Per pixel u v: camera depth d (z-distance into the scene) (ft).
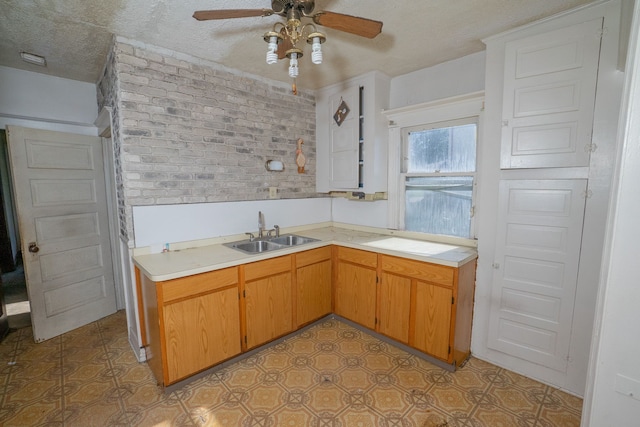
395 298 7.80
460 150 8.28
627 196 2.07
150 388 6.36
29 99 8.53
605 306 2.21
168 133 7.53
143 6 5.55
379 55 7.80
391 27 6.37
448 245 8.23
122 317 9.84
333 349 7.88
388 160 9.63
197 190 8.16
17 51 7.30
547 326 6.36
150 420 5.52
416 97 8.95
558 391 6.25
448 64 8.20
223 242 8.77
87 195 9.38
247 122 9.06
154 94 7.23
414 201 9.39
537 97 6.06
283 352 7.74
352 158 9.59
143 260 6.89
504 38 6.59
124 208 7.25
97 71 8.64
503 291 6.91
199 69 7.95
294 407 5.84
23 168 7.95
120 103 6.75
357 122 9.36
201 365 6.59
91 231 9.51
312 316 8.94
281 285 8.02
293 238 9.95
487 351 7.29
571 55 5.66
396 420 5.51
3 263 15.31
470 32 6.62
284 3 4.12
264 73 9.06
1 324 8.50
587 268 5.83
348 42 7.05
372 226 10.38
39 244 8.27
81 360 7.39
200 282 6.44
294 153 10.39
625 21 4.38
